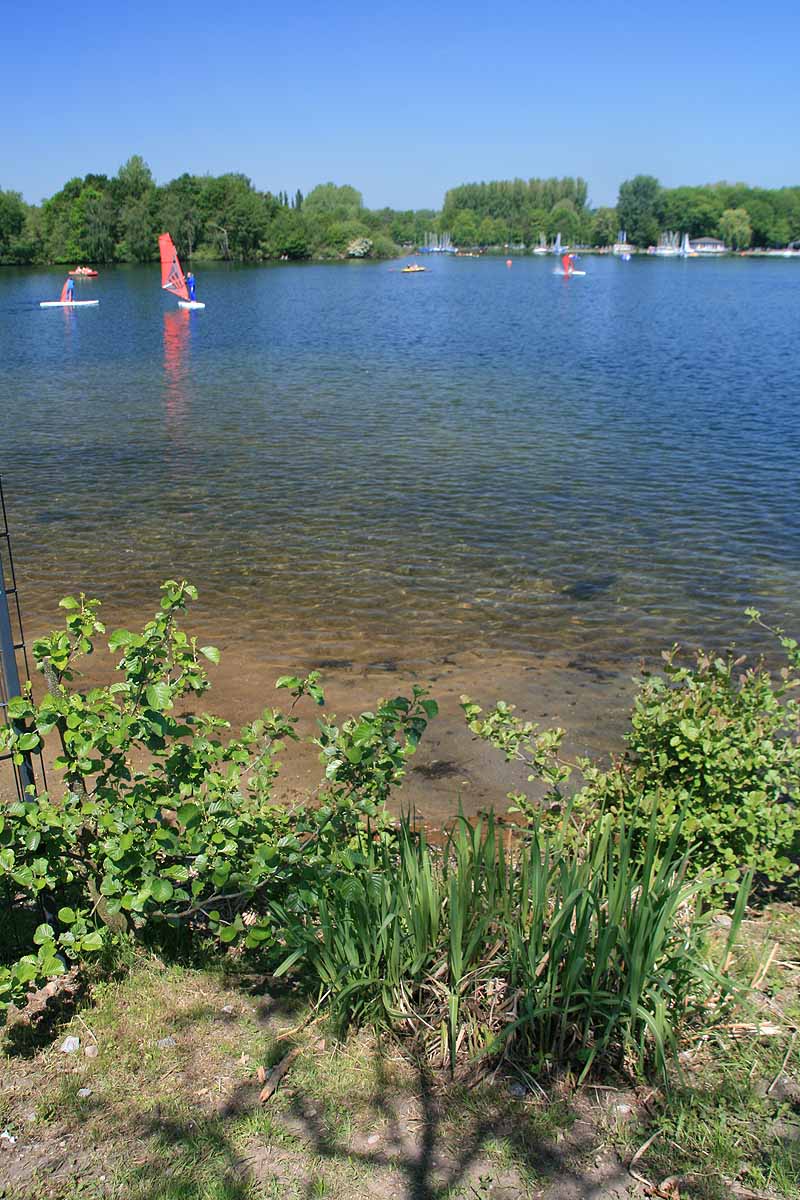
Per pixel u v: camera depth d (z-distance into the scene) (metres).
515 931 3.45
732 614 10.34
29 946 4.06
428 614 10.20
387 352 37.16
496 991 3.54
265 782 4.29
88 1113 3.24
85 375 30.36
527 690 8.27
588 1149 3.06
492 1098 3.27
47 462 17.91
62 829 3.76
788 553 12.51
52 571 11.61
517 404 24.53
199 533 13.32
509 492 15.62
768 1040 3.54
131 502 15.03
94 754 4.16
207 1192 2.90
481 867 3.64
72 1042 3.58
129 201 126.19
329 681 8.41
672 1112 3.19
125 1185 2.94
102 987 3.90
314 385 28.05
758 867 4.38
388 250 180.38
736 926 3.60
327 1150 3.06
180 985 3.93
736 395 26.19
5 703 3.86
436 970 3.63
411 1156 3.04
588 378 29.62
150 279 93.06
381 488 15.88
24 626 9.66
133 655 3.88
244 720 7.57
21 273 105.31
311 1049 3.53
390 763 4.12
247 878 3.91
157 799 3.84
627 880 3.45
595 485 16.08
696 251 185.12
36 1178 2.97
